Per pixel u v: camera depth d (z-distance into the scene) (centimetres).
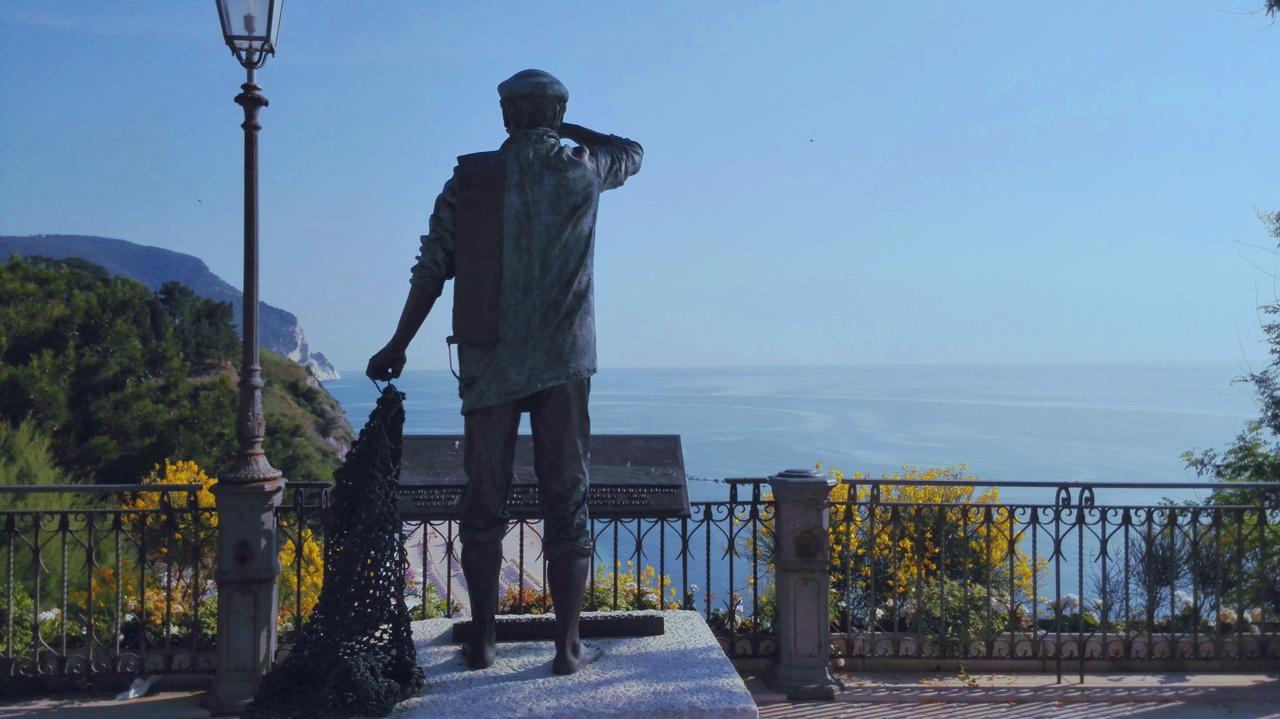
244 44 536
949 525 684
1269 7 927
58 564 893
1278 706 535
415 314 382
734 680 363
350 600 353
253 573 525
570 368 372
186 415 2169
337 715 333
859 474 839
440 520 561
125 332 2247
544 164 377
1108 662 596
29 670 557
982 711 525
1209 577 610
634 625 427
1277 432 1166
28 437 1482
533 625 420
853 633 609
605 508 570
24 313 2161
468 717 330
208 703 521
